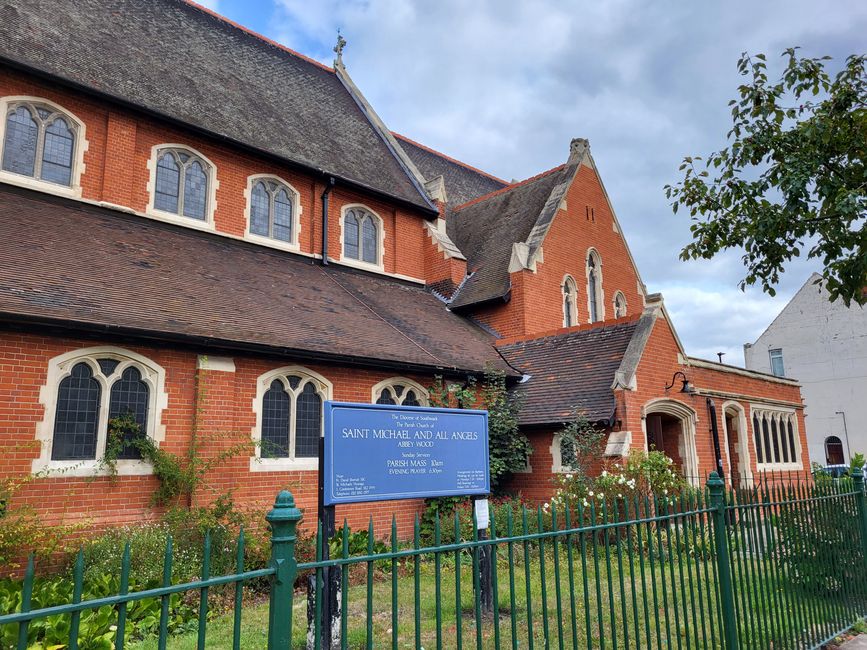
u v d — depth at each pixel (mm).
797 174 8539
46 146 13719
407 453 6844
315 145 19750
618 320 15961
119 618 2506
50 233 12047
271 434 12320
